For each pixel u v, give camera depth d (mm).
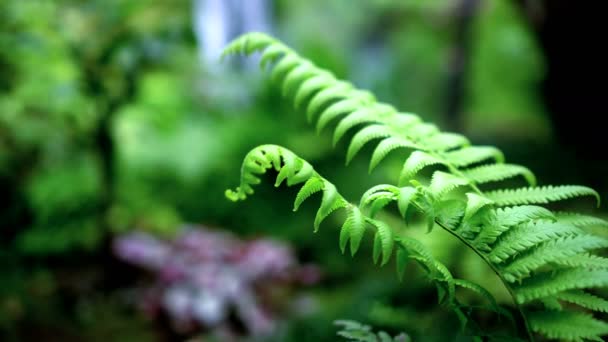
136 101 4383
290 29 10555
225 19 8406
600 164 3004
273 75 1136
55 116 4074
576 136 3510
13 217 4145
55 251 3963
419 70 9102
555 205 1944
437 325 1271
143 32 3908
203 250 4324
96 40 3830
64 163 4297
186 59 4492
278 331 2055
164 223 4711
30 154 4285
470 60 7293
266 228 4676
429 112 7605
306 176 801
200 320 3771
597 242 825
